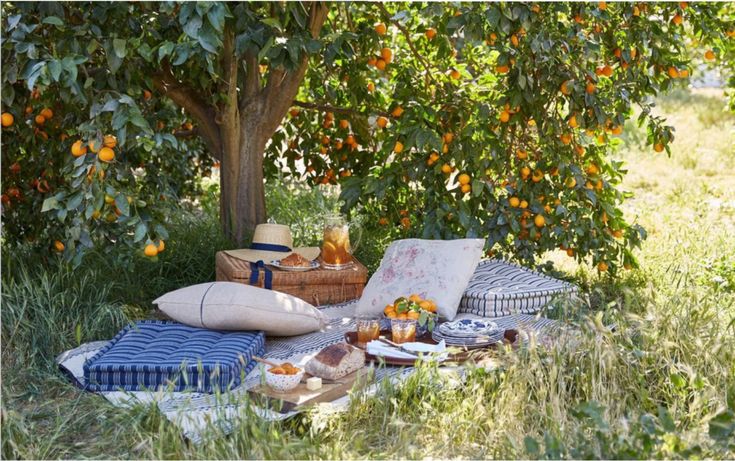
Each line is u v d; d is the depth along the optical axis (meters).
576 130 5.02
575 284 4.89
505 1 4.18
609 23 4.84
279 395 3.13
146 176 4.46
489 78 5.26
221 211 5.17
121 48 3.54
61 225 4.49
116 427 3.03
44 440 2.95
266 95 5.12
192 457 2.76
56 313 4.02
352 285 4.59
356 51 5.14
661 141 4.79
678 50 4.90
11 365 3.66
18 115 3.99
